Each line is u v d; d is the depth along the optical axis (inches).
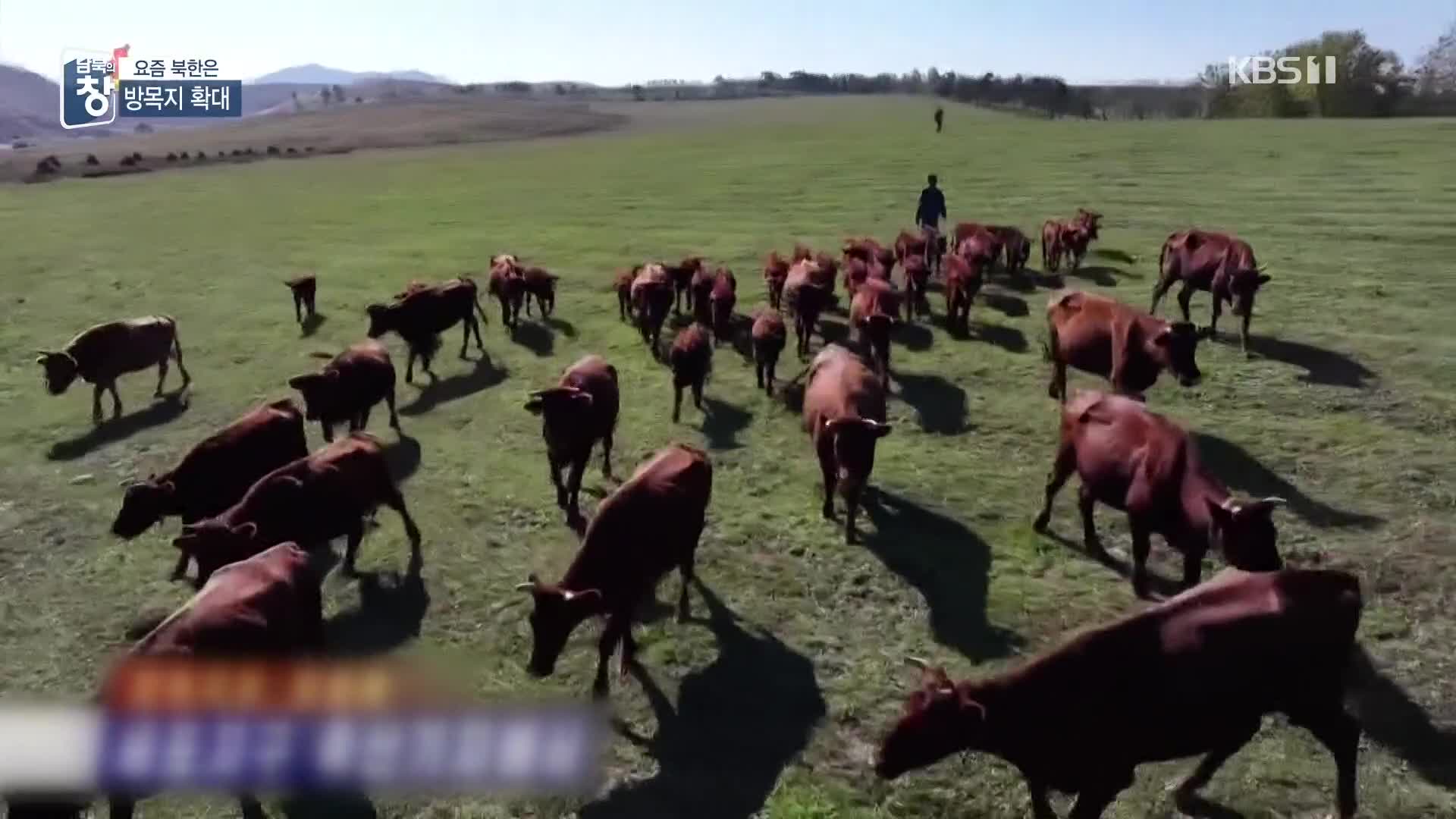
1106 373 497.7
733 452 511.8
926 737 237.1
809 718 305.1
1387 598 350.9
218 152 3304.6
